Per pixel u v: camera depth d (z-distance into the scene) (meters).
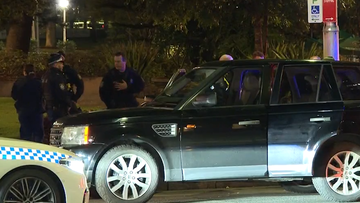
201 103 10.40
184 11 20.27
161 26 27.97
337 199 10.77
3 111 21.98
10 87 26.02
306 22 20.59
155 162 10.27
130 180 10.17
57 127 10.62
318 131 10.59
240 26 25.34
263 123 10.47
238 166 10.44
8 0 21.48
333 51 15.13
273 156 10.51
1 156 8.35
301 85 10.78
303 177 10.74
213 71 10.82
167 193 12.45
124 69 14.23
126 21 28.95
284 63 10.83
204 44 27.52
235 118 10.41
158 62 26.64
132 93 14.35
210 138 10.34
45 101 14.16
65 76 14.48
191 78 11.25
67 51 28.95
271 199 11.48
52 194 8.66
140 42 27.77
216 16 19.45
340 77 11.10
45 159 8.64
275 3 18.78
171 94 11.21
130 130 10.15
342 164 10.73
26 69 14.53
